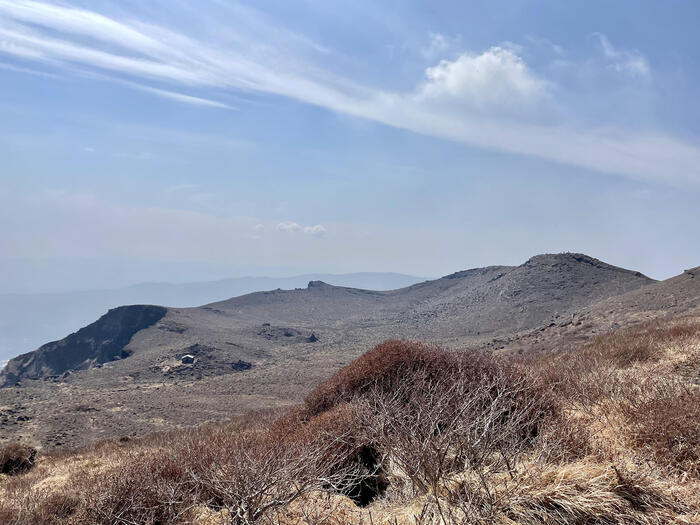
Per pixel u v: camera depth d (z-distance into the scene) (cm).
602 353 1220
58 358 10431
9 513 695
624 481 360
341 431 605
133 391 5744
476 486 368
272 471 427
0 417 3775
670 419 443
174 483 520
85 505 584
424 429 423
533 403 530
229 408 4312
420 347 945
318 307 16875
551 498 349
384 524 371
